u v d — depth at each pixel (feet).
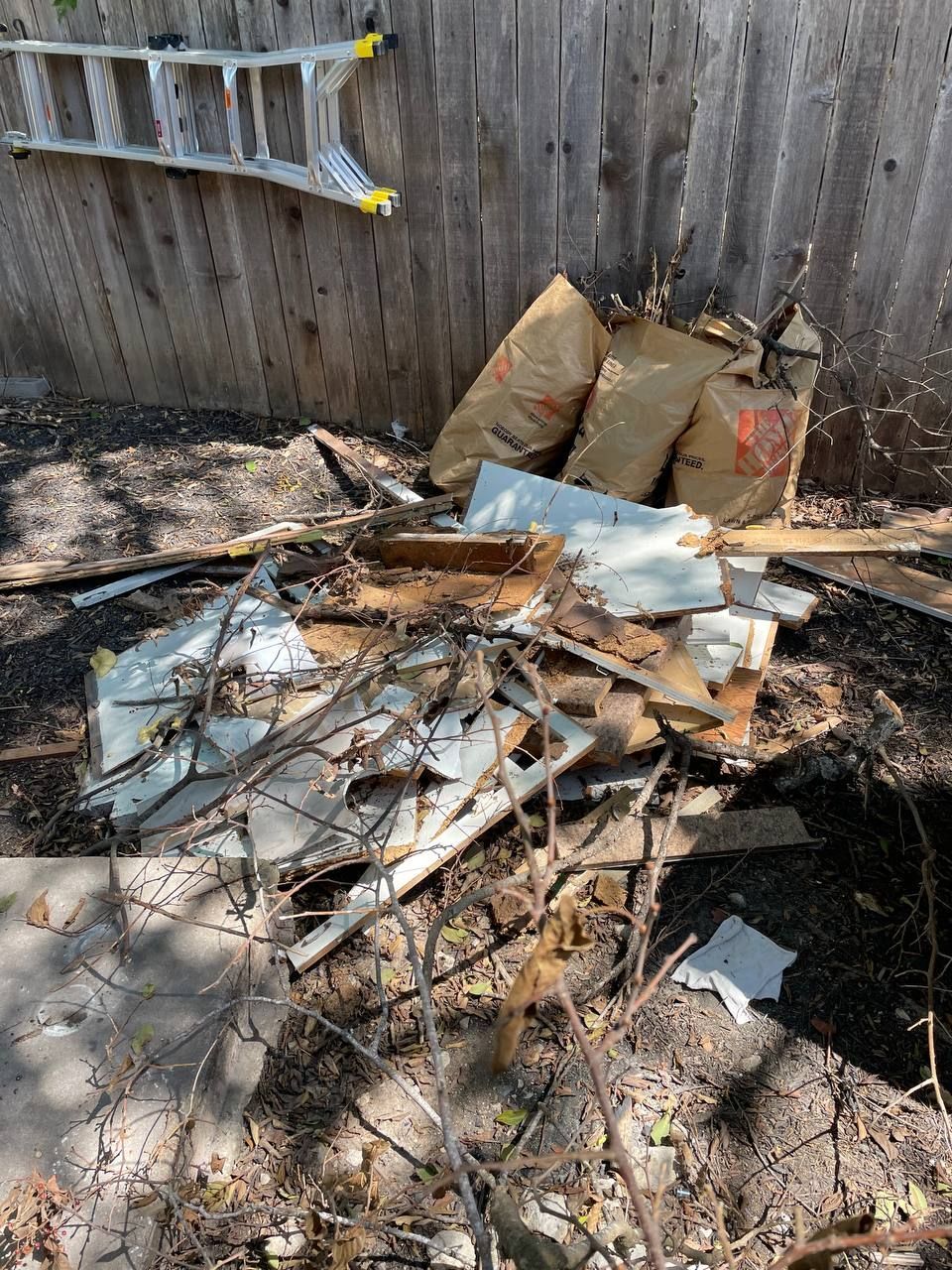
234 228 12.35
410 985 6.38
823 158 10.21
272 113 11.54
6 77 12.21
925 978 6.37
